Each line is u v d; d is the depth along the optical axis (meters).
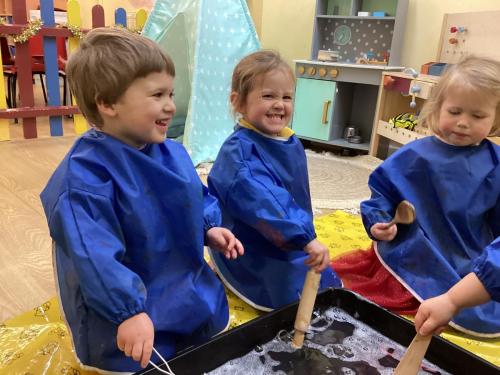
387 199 1.03
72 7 2.40
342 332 0.85
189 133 2.07
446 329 0.95
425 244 0.97
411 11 2.36
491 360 0.86
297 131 2.58
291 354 0.78
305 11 2.80
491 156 0.99
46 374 0.76
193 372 0.71
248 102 0.96
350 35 2.62
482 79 0.92
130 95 0.67
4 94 2.33
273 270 0.98
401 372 0.65
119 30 0.72
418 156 1.01
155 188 0.73
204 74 2.08
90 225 0.63
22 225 1.37
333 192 1.85
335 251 1.31
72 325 0.72
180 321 0.76
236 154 0.92
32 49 2.96
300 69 2.52
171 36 2.17
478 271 0.60
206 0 2.05
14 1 2.28
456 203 0.97
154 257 0.73
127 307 0.60
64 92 2.80
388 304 1.01
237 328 0.76
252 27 2.21
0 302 0.98
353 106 2.67
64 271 0.69
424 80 2.00
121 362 0.70
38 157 2.10
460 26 2.11
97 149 0.69
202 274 0.83
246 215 0.89
